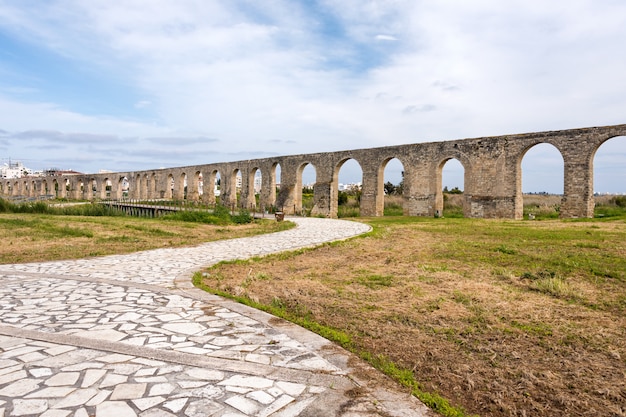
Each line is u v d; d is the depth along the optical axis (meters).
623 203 34.75
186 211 27.53
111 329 5.04
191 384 3.55
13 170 194.12
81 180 77.56
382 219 29.14
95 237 15.95
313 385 3.59
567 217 25.20
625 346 4.86
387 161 34.75
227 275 9.12
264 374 3.79
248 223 25.14
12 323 5.25
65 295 6.84
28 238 15.13
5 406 3.13
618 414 3.42
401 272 9.27
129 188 67.56
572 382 3.99
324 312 6.23
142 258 11.30
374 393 3.47
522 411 3.44
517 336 5.19
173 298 6.65
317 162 38.78
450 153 30.28
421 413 3.18
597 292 7.18
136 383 3.55
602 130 23.84
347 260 11.16
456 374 4.13
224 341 4.65
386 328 5.47
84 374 3.72
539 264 9.72
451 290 7.46
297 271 9.70
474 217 28.92
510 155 27.44
